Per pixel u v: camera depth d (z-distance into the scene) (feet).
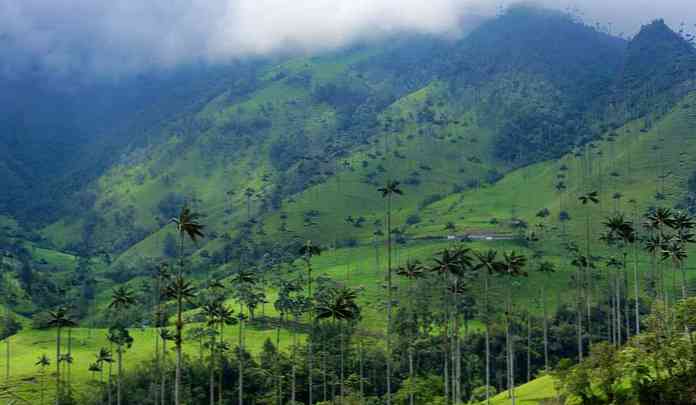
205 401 520.01
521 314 621.72
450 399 475.31
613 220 437.17
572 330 579.89
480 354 559.38
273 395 490.49
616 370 279.49
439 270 399.85
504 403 366.43
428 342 564.71
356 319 610.65
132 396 512.22
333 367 523.70
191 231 287.07
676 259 418.72
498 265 391.65
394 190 435.12
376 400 497.46
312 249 520.83
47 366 567.59
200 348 579.48
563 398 317.22
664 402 261.03
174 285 294.25
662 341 288.30
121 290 524.11
